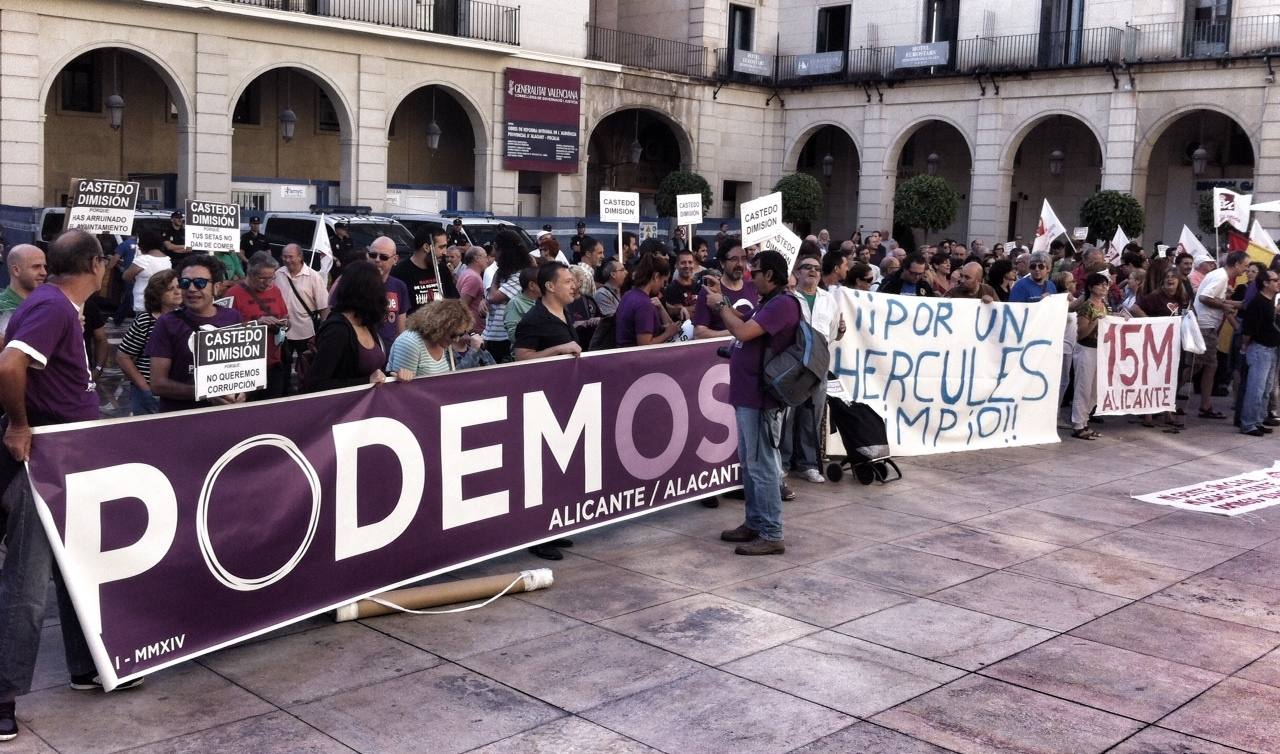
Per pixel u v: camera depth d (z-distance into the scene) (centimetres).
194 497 507
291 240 1986
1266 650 593
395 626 591
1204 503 915
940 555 747
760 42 3662
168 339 630
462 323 648
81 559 467
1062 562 740
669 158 3781
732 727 483
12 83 2178
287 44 2555
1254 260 1520
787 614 625
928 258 1438
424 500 620
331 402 568
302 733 466
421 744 461
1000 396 1128
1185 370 1386
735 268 950
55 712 479
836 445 992
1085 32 3047
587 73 3170
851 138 3641
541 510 695
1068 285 1242
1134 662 570
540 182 3194
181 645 505
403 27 2717
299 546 556
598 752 458
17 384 449
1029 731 487
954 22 3319
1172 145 3288
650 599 644
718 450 842
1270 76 2739
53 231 1930
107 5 2281
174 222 1764
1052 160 3353
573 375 710
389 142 3175
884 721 493
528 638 580
